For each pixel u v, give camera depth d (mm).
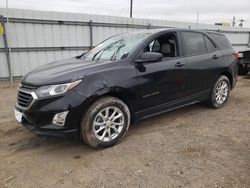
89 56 4402
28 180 2789
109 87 3352
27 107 3217
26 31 9141
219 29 15609
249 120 4566
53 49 9906
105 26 11031
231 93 6676
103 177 2816
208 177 2773
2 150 3504
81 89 3172
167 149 3439
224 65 5074
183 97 4414
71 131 3191
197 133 3980
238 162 3082
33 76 3498
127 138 3822
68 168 3021
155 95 3928
